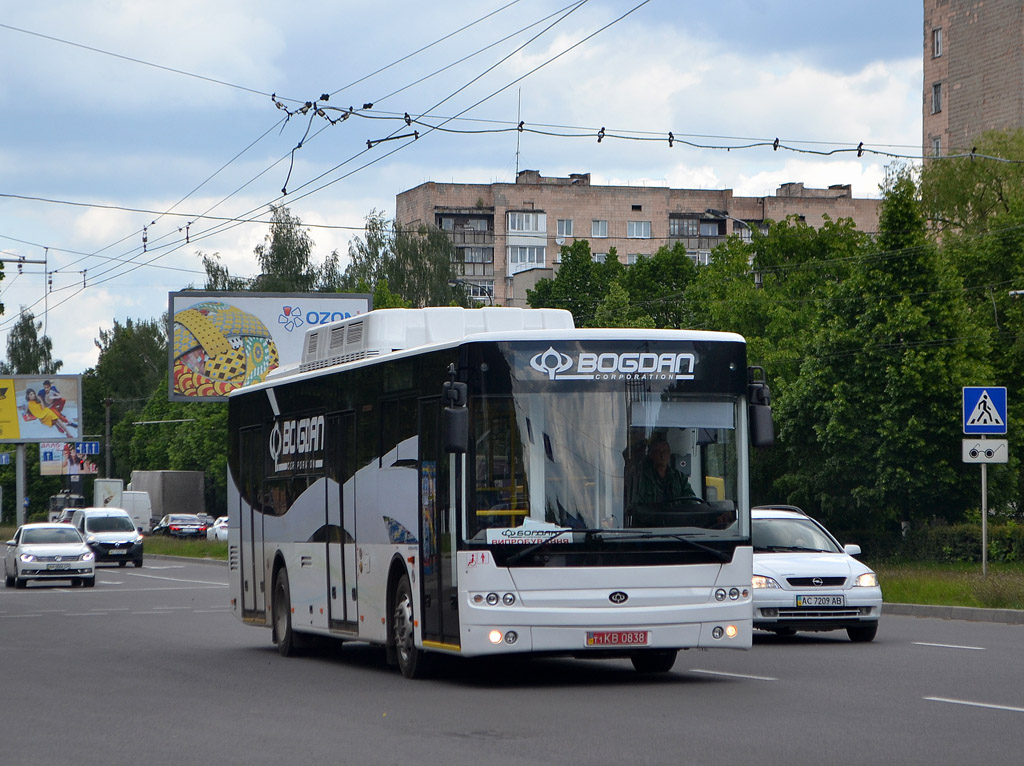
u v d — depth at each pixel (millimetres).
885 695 15867
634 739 12844
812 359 55312
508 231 146500
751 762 11438
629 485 16891
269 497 24500
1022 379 60125
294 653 23266
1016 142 69188
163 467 132875
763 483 61625
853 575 23312
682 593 16797
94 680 19656
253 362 68250
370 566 19891
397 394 19047
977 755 11625
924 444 52625
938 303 53312
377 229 112188
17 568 50312
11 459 150375
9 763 12398
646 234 149375
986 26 95625
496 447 16906
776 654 21438
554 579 16625
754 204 152625
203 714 15617
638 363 17188
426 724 14250
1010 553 49312
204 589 48250
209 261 108688
